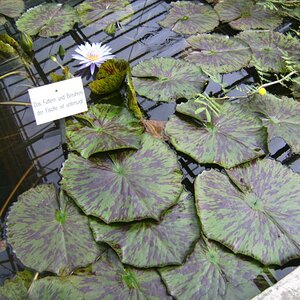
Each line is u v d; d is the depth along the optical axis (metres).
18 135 1.03
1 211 0.87
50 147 1.00
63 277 0.73
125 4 1.47
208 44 1.27
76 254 0.76
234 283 0.72
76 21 1.40
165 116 1.06
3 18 1.44
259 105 1.05
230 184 0.86
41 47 1.32
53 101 0.99
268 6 1.38
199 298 0.70
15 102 1.12
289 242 0.77
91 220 0.80
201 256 0.75
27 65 1.25
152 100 1.08
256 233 0.77
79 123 1.00
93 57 1.20
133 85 1.11
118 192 0.83
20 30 1.36
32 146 1.00
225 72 1.18
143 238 0.77
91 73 1.19
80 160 0.90
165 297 0.71
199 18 1.40
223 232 0.77
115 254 0.76
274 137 0.97
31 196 0.86
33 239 0.78
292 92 1.14
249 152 0.91
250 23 1.38
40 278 0.73
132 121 1.00
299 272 0.71
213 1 1.50
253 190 0.85
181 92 1.09
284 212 0.81
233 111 1.01
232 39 1.29
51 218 0.81
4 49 1.28
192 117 0.99
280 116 1.02
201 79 1.13
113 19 1.42
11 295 0.71
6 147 1.00
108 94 1.11
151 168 0.88
